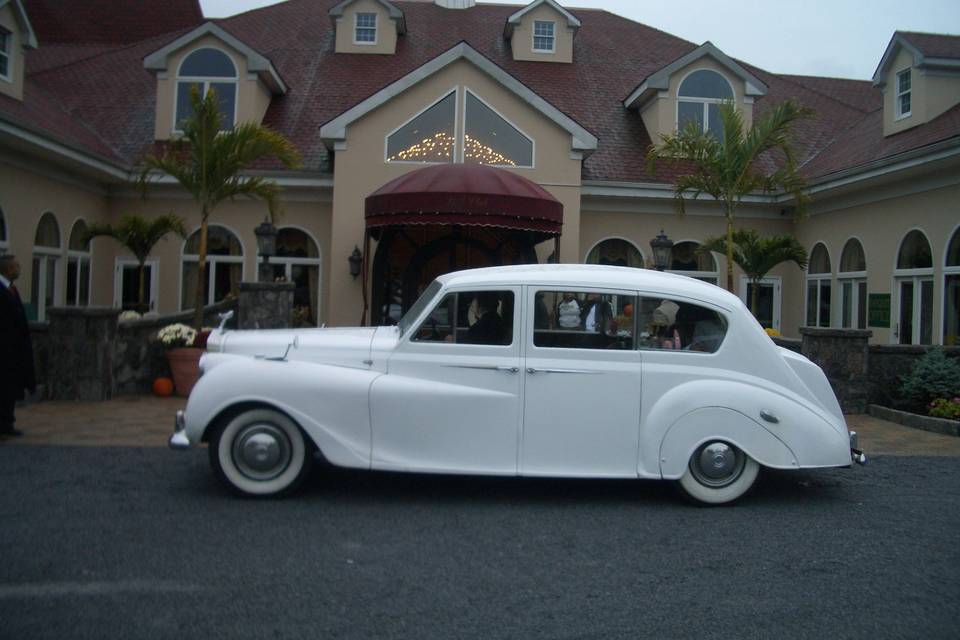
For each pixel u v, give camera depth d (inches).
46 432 341.4
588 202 684.1
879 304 590.9
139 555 193.9
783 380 252.5
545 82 790.5
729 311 252.1
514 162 608.7
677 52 885.8
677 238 696.4
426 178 517.7
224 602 167.6
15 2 546.0
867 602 176.9
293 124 697.0
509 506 249.1
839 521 239.3
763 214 709.9
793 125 768.3
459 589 178.7
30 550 195.3
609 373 245.4
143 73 780.6
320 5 928.3
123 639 149.3
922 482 290.4
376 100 599.2
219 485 261.6
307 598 171.0
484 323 248.2
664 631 159.9
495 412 243.3
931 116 574.2
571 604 172.2
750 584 186.4
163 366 464.4
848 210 634.2
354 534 215.6
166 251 673.0
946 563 202.8
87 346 424.2
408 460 241.8
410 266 599.8
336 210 604.7
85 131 663.1
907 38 592.1
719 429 246.7
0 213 516.4
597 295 249.1
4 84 548.4
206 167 463.2
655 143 704.4
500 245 598.5
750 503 258.1
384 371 247.9
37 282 571.5
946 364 422.3
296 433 245.3
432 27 883.4
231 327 537.3
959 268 506.6
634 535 221.9
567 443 244.1
